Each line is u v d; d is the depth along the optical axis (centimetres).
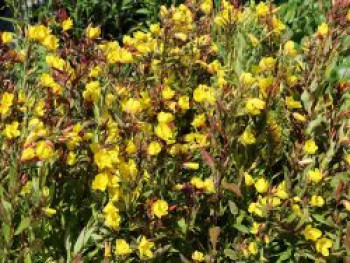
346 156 264
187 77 293
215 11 360
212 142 254
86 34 272
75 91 252
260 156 276
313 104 275
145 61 287
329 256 259
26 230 237
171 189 252
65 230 245
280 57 287
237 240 259
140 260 244
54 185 236
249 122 265
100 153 233
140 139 242
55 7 416
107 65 273
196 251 249
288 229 252
